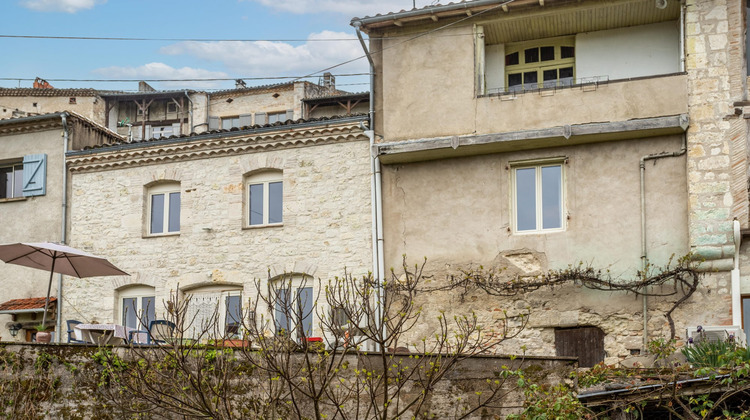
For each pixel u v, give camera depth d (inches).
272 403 501.7
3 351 615.5
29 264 701.9
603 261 708.7
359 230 773.3
